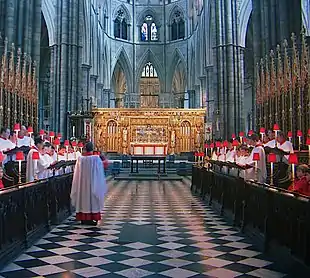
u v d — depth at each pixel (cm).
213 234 907
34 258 701
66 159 1452
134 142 3112
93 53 4159
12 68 1803
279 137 1177
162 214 1204
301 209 571
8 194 666
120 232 935
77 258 702
